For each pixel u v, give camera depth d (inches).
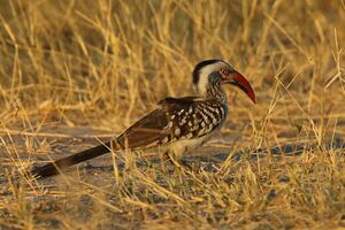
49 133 861.2
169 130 689.0
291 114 925.2
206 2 1048.2
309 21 1136.2
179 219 575.2
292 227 557.6
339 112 919.0
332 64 1032.2
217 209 588.1
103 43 1032.8
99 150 665.0
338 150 684.7
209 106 714.2
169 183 629.6
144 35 1001.5
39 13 1032.2
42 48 1010.1
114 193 624.1
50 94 951.6
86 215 589.0
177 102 705.6
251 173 621.0
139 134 681.0
